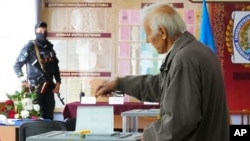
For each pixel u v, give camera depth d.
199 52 2.71
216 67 2.74
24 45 8.26
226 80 9.55
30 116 5.97
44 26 8.04
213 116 2.71
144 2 9.59
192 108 2.58
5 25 9.13
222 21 9.55
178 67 2.66
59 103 9.57
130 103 7.75
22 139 4.96
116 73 9.65
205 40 7.84
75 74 9.68
